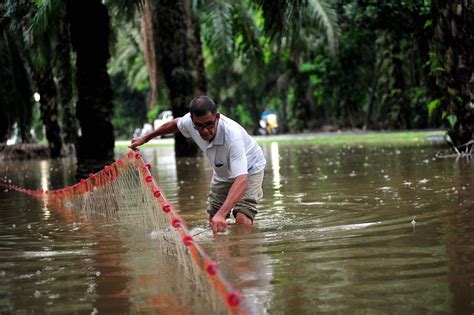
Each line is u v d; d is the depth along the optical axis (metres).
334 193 10.14
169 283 5.05
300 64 42.03
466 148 16.09
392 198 9.15
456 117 16.19
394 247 5.94
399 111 35.84
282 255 5.81
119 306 4.56
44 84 27.47
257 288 4.83
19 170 20.61
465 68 15.96
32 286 5.19
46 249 6.66
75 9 14.75
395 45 34.78
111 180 8.94
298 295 4.62
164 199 6.86
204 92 25.03
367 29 31.34
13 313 4.53
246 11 28.59
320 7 25.98
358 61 39.44
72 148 28.83
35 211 9.84
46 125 27.89
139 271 5.48
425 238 6.27
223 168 7.16
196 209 9.21
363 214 7.92
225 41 25.66
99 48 14.85
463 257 5.45
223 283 4.14
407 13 27.84
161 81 23.45
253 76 30.41
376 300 4.45
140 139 7.86
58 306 4.64
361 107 42.72
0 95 22.75
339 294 4.61
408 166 14.15
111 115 15.17
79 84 14.98
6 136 25.94
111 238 7.11
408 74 37.75
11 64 22.69
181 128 7.32
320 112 48.25
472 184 10.15
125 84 59.66
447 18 15.85
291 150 24.25
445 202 8.45
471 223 6.89
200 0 24.83
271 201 9.57
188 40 21.78
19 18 16.41
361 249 5.91
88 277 5.37
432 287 4.68
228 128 6.81
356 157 18.23
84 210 9.70
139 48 29.91
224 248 6.20
